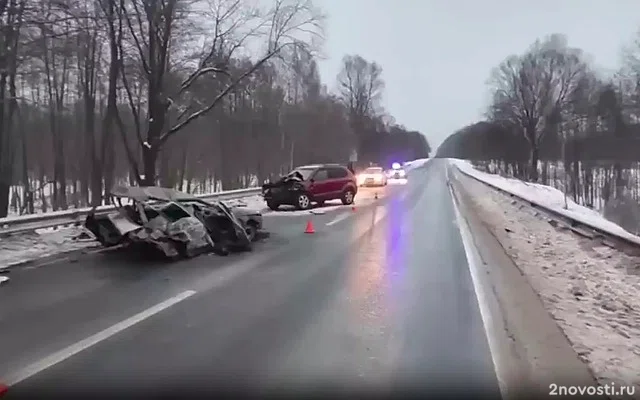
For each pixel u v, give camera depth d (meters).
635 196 59.88
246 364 5.24
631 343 5.75
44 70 26.38
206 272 9.66
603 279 8.88
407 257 11.09
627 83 63.41
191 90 25.81
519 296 7.77
